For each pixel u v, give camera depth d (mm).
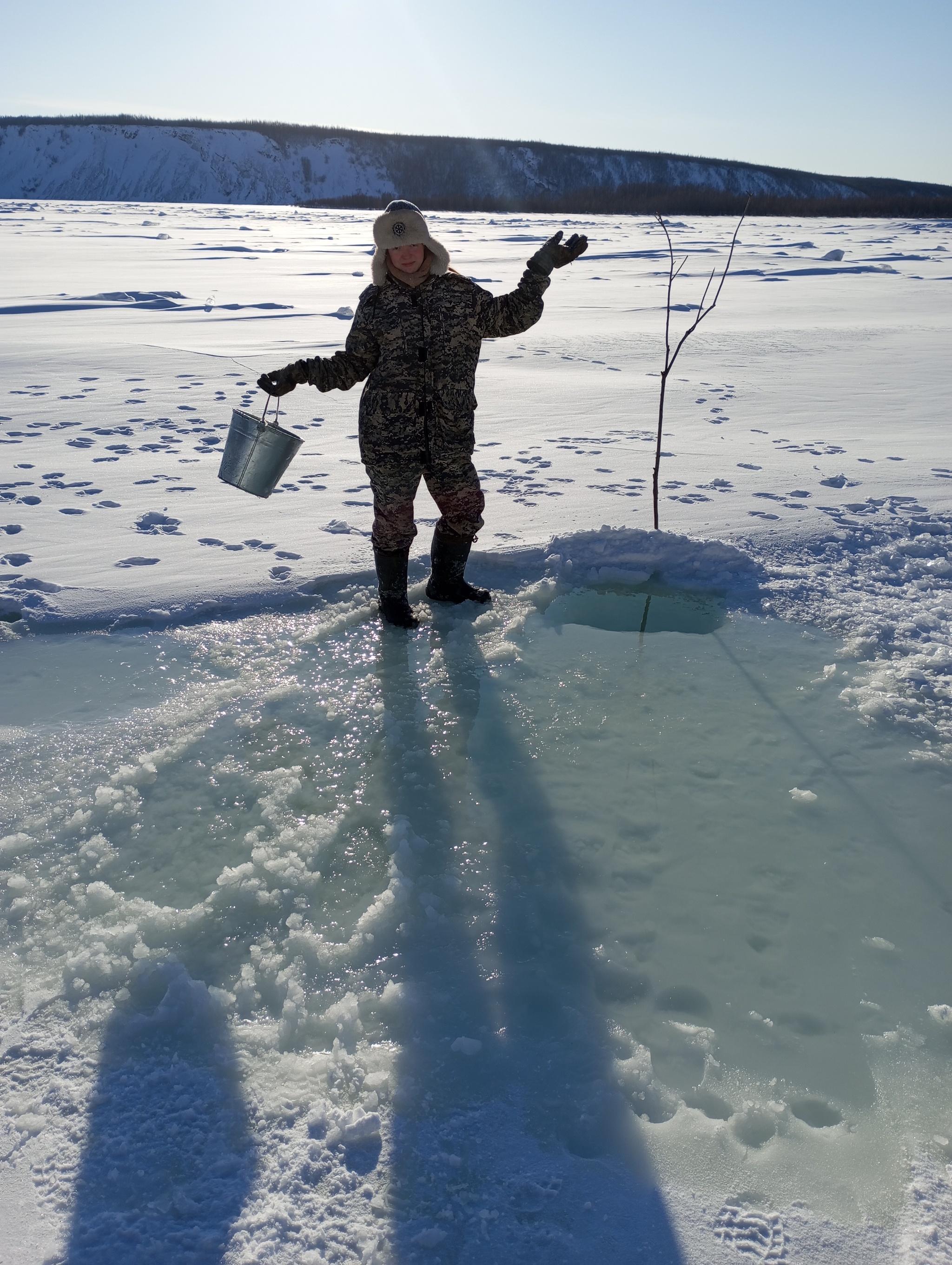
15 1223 1417
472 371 3277
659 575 4020
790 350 10602
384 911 2072
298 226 40188
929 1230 1431
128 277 17422
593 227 40312
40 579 3766
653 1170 1527
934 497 5109
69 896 2129
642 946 2020
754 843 2354
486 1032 1787
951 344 10914
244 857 2275
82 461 5648
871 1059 1754
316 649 3340
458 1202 1459
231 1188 1474
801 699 3041
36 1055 1714
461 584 3701
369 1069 1697
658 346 10930
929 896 2186
